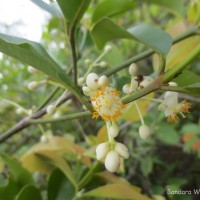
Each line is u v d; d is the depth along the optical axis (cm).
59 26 19
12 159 14
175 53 14
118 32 10
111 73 13
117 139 22
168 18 30
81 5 10
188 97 18
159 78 8
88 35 16
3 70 27
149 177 24
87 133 23
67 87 9
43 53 10
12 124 25
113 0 14
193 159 25
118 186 12
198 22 17
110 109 9
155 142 24
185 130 22
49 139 16
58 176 14
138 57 13
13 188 13
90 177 14
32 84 13
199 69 25
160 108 10
